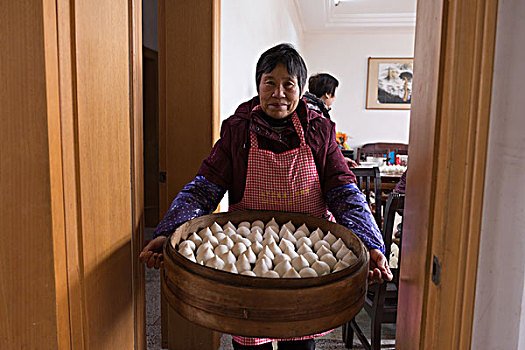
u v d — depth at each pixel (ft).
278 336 2.63
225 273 2.66
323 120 4.48
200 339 6.61
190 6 5.97
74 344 2.83
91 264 3.00
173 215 4.01
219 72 6.33
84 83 2.82
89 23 2.85
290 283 2.60
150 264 3.55
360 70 20.71
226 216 4.13
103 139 3.12
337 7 18.03
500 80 1.94
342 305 2.76
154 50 13.71
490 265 2.05
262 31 10.06
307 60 21.07
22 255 2.58
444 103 2.12
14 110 2.46
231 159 4.48
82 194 2.85
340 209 4.20
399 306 2.82
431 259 2.29
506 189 1.99
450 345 2.16
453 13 2.01
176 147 6.32
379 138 20.97
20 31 2.40
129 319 3.67
